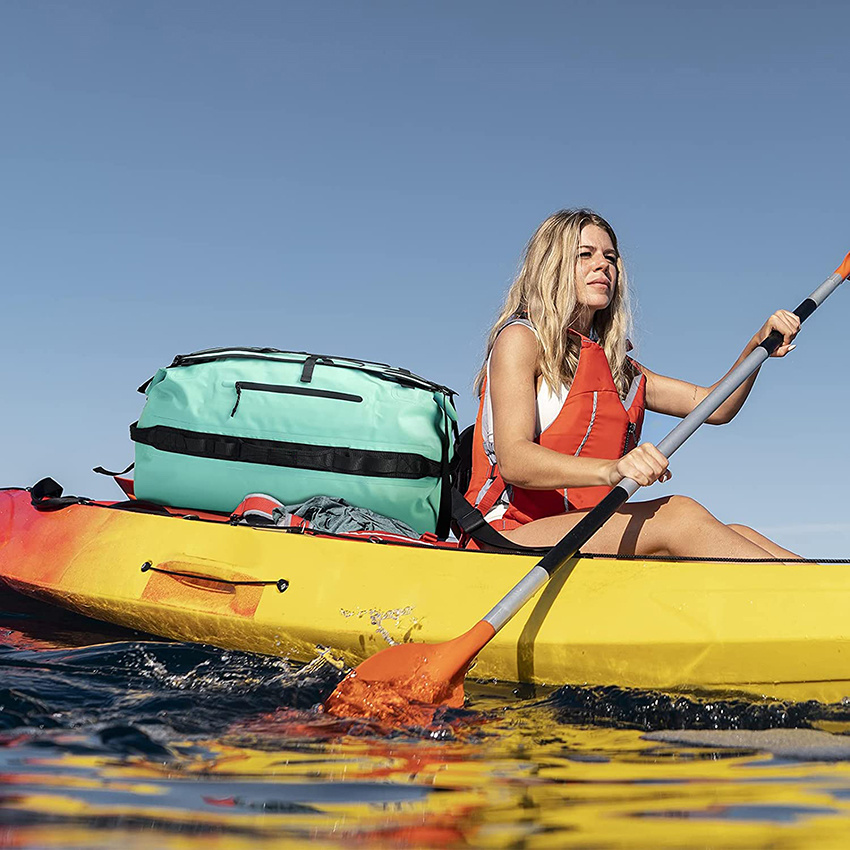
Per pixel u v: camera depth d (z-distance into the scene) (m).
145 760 1.47
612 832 1.14
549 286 2.62
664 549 2.34
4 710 1.78
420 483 2.99
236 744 1.61
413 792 1.32
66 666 2.35
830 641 2.04
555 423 2.57
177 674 2.27
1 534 3.34
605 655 2.18
